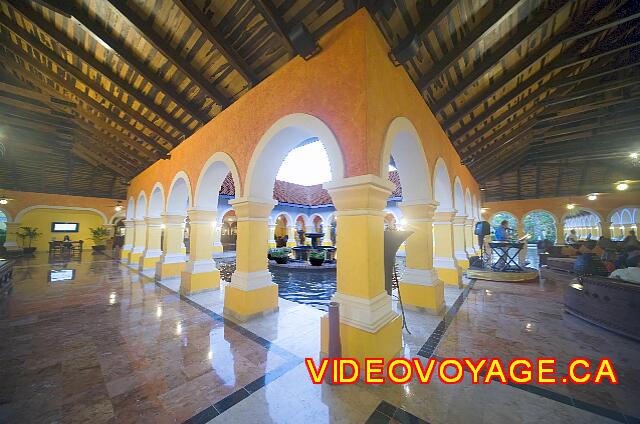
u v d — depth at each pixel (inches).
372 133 111.0
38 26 176.7
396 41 141.1
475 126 256.7
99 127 332.5
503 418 76.1
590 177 496.4
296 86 140.9
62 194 569.9
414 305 177.9
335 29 123.9
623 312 134.7
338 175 113.7
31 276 303.9
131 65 183.2
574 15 160.9
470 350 120.0
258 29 145.2
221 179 236.5
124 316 168.6
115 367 105.2
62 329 146.0
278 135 153.0
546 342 128.6
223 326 151.3
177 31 157.9
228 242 761.0
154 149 329.1
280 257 428.8
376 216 113.9
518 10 142.9
